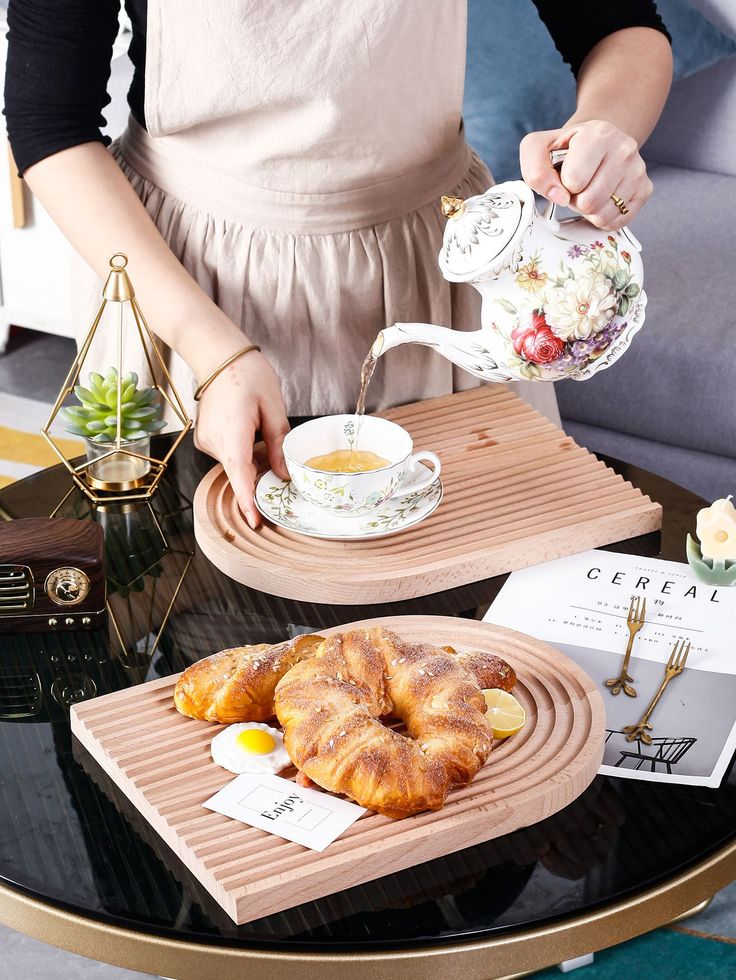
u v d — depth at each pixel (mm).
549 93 2289
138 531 1107
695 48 2416
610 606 1000
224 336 1130
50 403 2672
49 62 1155
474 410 1275
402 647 825
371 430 1114
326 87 1141
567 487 1141
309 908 696
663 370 1944
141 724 829
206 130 1208
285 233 1236
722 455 1969
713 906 1332
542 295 978
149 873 721
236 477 1077
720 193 2420
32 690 896
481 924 689
